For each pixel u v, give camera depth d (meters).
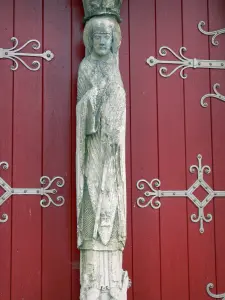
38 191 4.36
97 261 3.98
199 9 4.75
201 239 4.50
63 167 4.41
